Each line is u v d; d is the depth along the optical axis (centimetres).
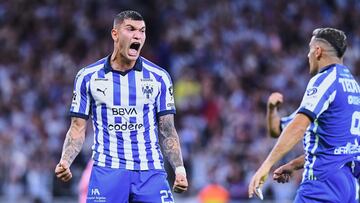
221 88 5116
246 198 4081
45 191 4288
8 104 5122
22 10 6012
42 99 5169
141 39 2047
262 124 4638
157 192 2066
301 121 2000
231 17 5772
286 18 5756
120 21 2048
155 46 5822
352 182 2053
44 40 5762
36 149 4588
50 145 4703
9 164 4428
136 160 2067
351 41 5506
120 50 2053
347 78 2056
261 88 5122
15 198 4297
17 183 4356
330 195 2031
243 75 5209
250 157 4234
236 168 4156
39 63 5594
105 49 5641
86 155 4322
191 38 5656
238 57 5391
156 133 2095
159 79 2092
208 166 4306
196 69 5334
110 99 2064
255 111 4803
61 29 5850
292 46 5547
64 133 4872
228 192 4094
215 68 5350
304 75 5212
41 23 5912
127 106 2064
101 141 2075
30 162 4431
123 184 2058
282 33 5647
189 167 4309
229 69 5303
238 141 4491
